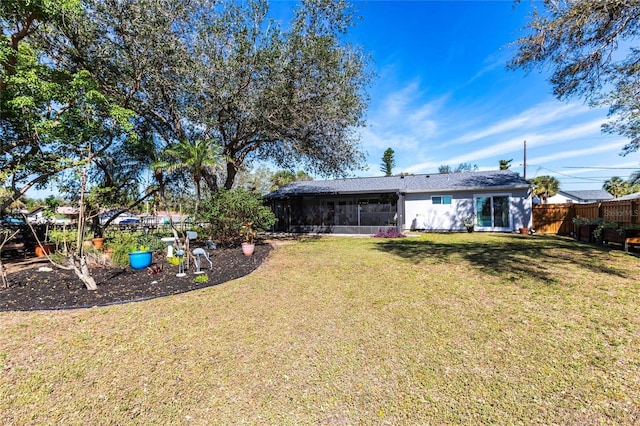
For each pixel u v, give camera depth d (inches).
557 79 290.7
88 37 344.2
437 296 179.0
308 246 428.8
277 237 583.8
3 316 151.6
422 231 669.9
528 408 81.9
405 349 116.1
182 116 431.5
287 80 390.6
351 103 419.2
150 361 109.1
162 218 824.9
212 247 388.2
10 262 330.6
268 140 504.1
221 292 194.7
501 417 78.9
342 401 87.1
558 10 245.6
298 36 384.8
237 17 382.0
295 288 203.0
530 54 273.0
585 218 471.8
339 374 100.5
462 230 651.5
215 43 384.8
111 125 382.9
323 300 176.7
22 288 202.7
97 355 113.0
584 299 164.6
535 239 462.3
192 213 500.1
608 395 86.3
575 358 106.2
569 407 81.9
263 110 404.5
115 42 363.3
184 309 162.6
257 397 89.4
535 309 152.6
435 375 98.4
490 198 629.3
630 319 136.7
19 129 337.4
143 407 84.9
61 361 108.3
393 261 292.8
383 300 174.2
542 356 108.0
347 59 422.3
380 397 88.4
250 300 177.9
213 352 115.8
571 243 402.9
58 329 136.0
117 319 148.2
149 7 339.9
